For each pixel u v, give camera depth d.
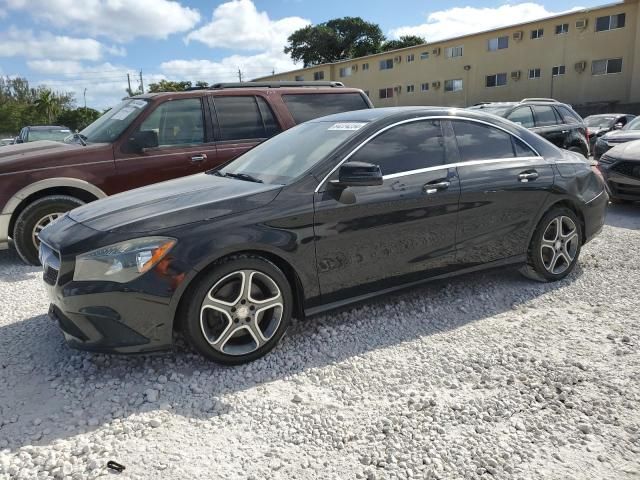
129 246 2.95
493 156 4.27
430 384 2.98
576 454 2.38
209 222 3.10
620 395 2.82
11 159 5.34
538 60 32.78
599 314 3.89
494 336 3.57
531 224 4.37
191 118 6.11
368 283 3.66
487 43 35.19
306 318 3.49
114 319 2.93
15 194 5.25
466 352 3.34
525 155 4.46
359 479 2.24
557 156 4.67
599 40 30.00
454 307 4.08
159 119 5.95
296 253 3.31
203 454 2.41
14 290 4.69
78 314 2.95
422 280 3.93
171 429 2.61
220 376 3.11
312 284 3.42
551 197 4.43
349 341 3.53
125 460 2.37
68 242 3.03
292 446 2.47
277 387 2.98
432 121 4.04
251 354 3.23
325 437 2.53
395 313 3.98
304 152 3.83
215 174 4.23
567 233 4.62
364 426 2.61
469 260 4.11
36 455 2.39
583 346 3.38
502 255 4.28
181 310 3.06
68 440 2.51
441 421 2.63
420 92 39.94
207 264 3.03
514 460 2.34
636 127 10.71
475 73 36.12
